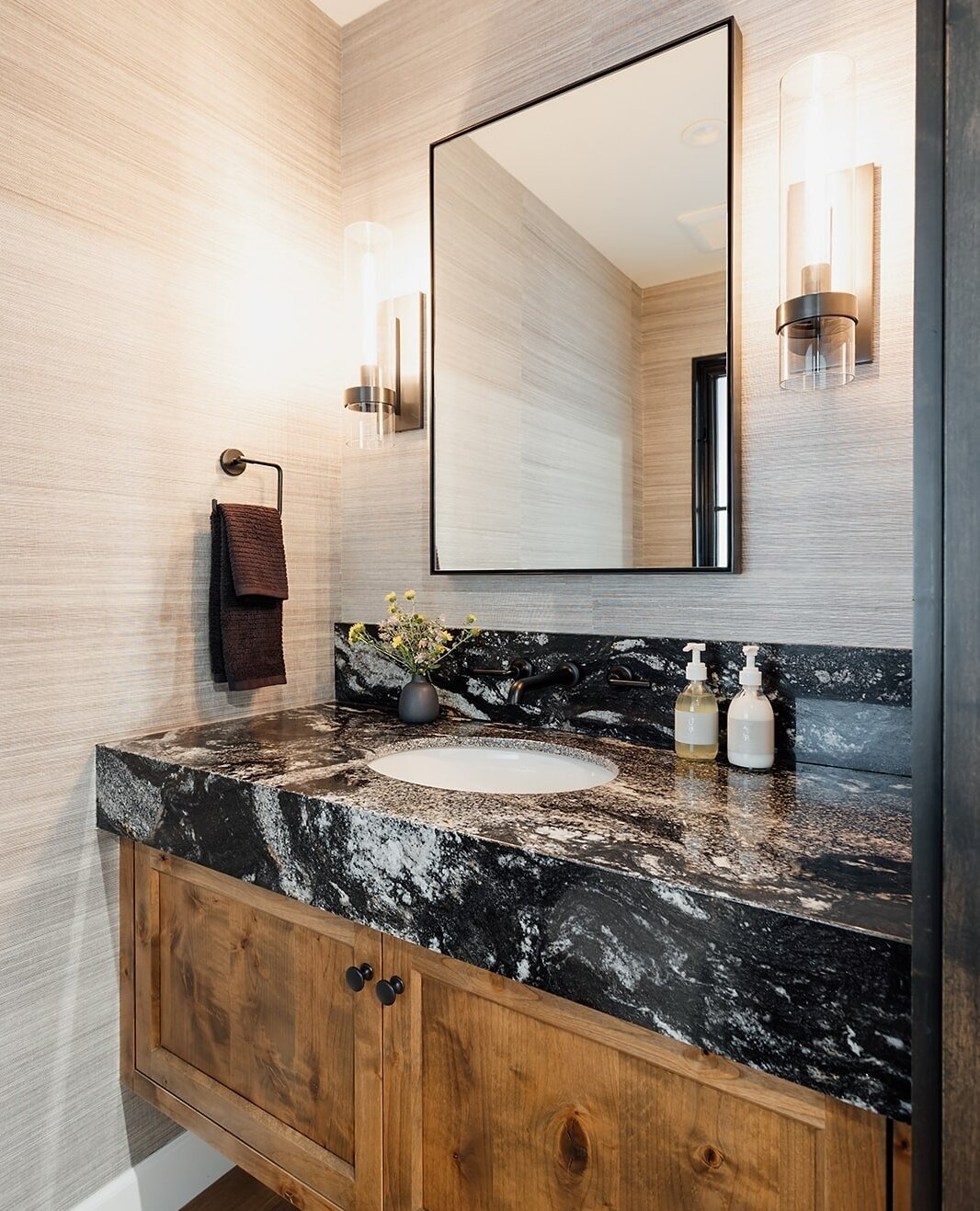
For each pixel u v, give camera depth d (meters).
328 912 1.02
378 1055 0.98
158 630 1.39
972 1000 0.46
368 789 1.02
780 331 1.08
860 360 1.11
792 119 1.06
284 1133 1.10
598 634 1.37
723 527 1.22
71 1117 1.28
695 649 1.19
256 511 1.47
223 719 1.52
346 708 1.67
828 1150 0.65
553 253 1.40
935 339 0.48
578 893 0.75
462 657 1.54
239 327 1.53
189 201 1.43
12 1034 1.20
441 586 1.59
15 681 1.18
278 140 1.61
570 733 1.39
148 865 1.30
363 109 1.72
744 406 1.22
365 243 1.55
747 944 0.66
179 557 1.43
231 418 1.52
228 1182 1.51
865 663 1.11
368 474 1.71
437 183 1.56
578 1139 0.81
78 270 1.25
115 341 1.31
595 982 0.75
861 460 1.12
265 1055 1.13
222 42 1.49
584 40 1.38
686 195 1.26
